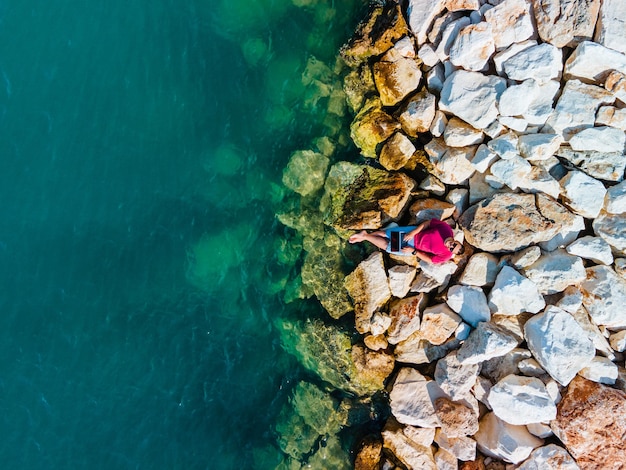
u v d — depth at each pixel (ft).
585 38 30.19
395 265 31.83
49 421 34.35
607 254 29.17
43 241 35.94
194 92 36.76
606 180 30.01
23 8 37.83
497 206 30.09
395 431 31.07
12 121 36.78
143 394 34.83
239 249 35.63
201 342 35.35
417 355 31.40
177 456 34.24
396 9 32.81
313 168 34.22
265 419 34.58
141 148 36.68
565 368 27.99
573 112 29.99
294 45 35.99
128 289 35.50
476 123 30.94
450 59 31.99
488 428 29.68
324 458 33.14
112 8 37.91
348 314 32.99
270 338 35.01
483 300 30.27
